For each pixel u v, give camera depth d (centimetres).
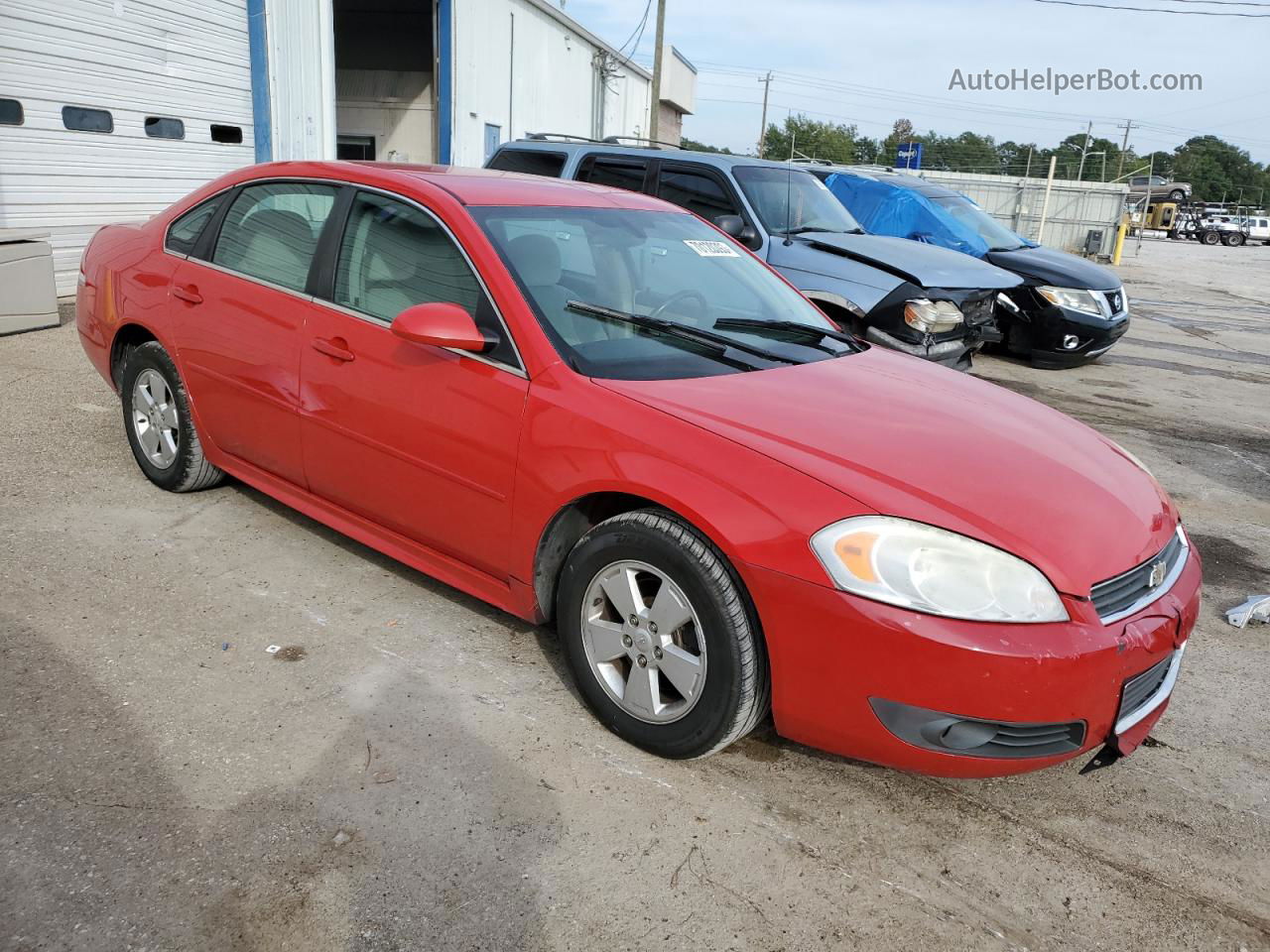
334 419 338
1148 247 4612
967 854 246
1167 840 258
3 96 859
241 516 419
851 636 229
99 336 452
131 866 216
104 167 981
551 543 288
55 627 315
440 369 304
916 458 258
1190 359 1154
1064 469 273
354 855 226
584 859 231
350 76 1994
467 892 218
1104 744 249
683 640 263
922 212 988
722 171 741
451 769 261
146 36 1013
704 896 223
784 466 245
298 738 268
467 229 311
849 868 237
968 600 226
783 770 274
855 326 696
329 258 347
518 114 1966
